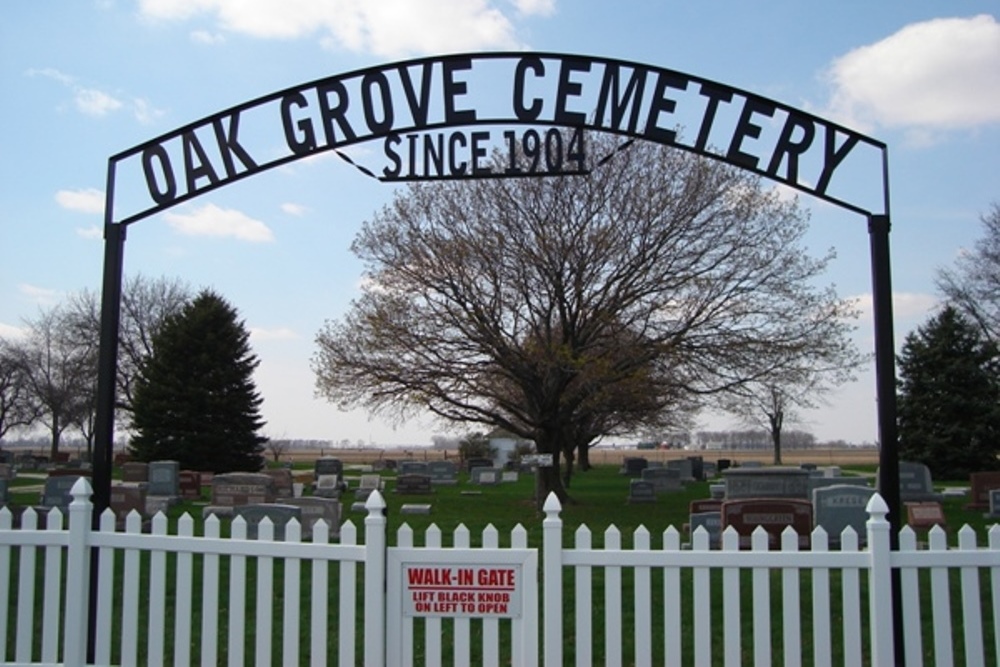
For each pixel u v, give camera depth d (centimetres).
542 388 2633
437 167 858
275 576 1166
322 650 646
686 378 2606
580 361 2384
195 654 882
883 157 777
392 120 855
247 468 4581
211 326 4628
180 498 2956
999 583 635
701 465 4378
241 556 670
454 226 2566
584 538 635
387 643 639
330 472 3819
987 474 2520
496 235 2533
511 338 2606
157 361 4566
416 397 2581
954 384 4322
